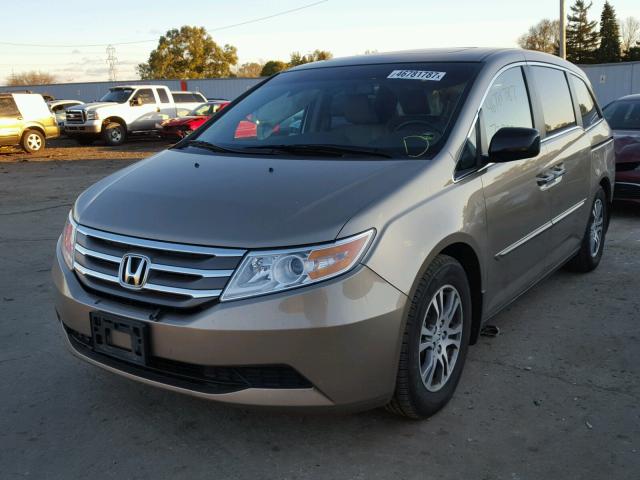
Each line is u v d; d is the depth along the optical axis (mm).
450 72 3643
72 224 3027
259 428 3002
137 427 3027
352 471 2664
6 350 3930
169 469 2693
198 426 3029
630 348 3889
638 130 7922
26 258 6191
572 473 2629
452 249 3072
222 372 2539
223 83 41469
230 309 2428
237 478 2627
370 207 2615
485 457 2750
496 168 3391
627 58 82250
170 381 2619
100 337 2762
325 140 3416
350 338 2461
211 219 2623
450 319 3059
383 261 2555
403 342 2705
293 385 2510
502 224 3408
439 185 2955
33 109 19297
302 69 4297
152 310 2594
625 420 3047
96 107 21391
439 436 2916
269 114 3830
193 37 77562
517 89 3889
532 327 4234
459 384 3426
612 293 4895
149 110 22703
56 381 3502
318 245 2457
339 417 3078
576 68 5086
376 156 3164
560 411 3137
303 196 2713
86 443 2895
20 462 2748
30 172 14258
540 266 4117
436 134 3225
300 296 2418
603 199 5344
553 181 4074
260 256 2451
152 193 2947
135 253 2639
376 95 3613
